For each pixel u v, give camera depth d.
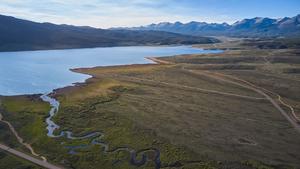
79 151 68.00
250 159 62.84
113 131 78.38
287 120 86.12
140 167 60.97
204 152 66.00
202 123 83.31
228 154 65.19
